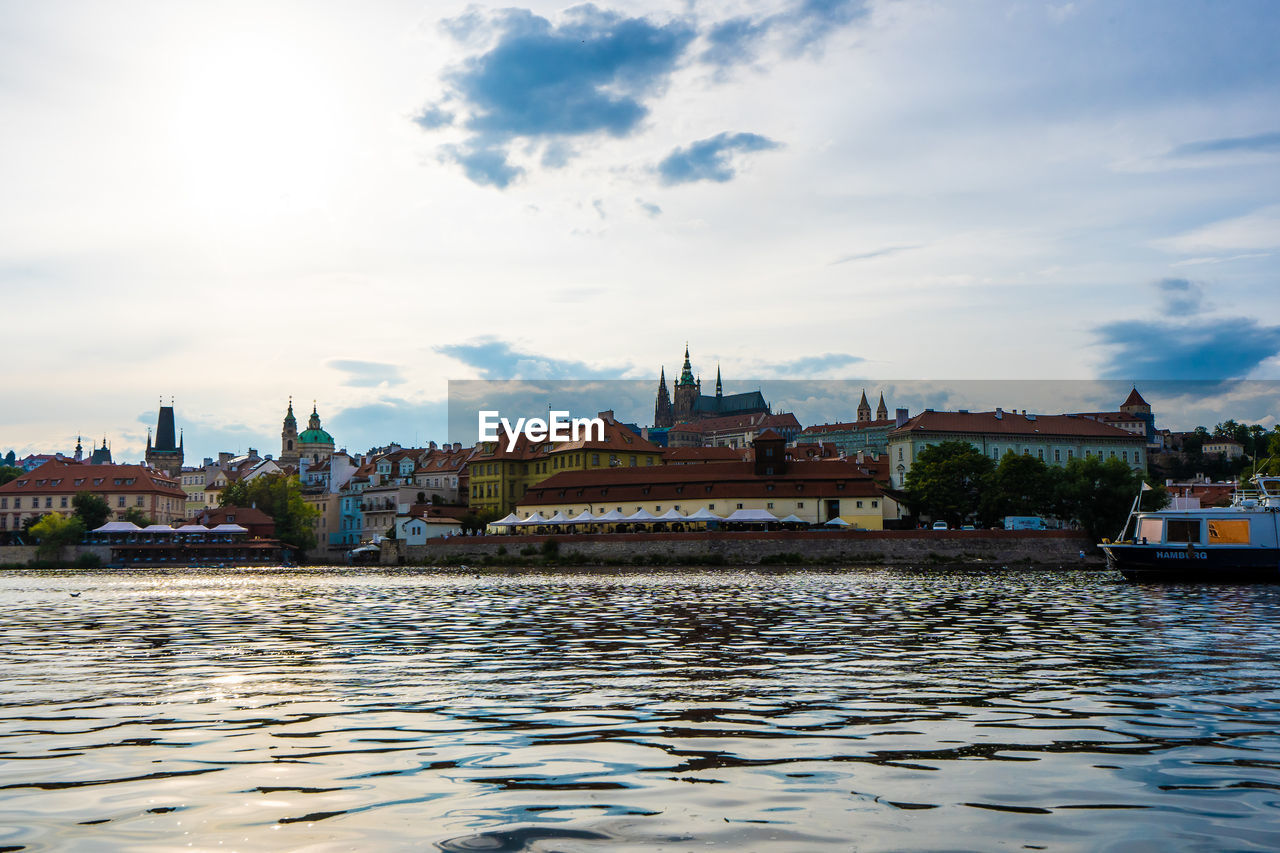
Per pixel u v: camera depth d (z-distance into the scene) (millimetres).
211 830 11484
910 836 11219
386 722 17797
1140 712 18469
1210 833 11305
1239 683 21953
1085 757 14898
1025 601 50969
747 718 17969
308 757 15055
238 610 49688
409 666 25781
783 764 14492
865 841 11047
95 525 182625
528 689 21531
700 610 45625
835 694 20641
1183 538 71438
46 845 10977
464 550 132000
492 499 180625
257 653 29234
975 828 11492
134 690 21812
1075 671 24016
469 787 13297
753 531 113312
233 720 18062
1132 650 28469
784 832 11336
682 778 13727
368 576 105500
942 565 107875
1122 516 122500
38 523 179000
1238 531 69188
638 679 23000
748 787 13242
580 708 19062
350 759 14922
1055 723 17438
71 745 15969
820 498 131000
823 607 47062
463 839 11094
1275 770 14102
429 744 15906
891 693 20750
